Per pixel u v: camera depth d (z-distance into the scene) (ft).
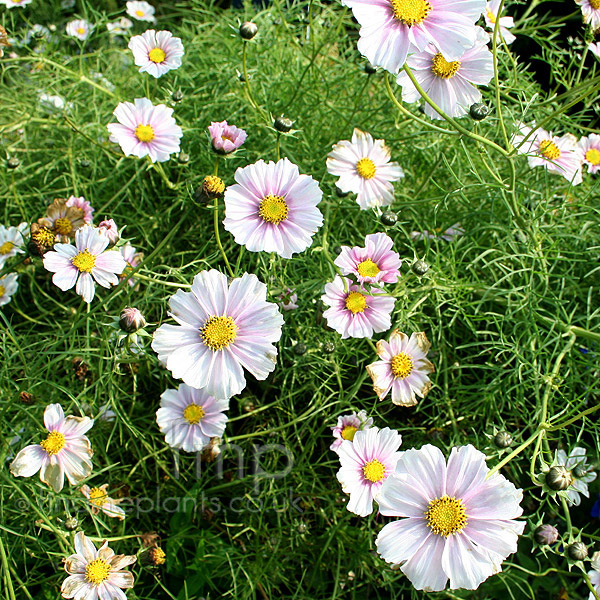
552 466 1.63
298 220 1.70
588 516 1.99
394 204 2.11
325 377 2.02
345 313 1.82
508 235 2.00
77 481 1.71
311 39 2.33
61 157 2.31
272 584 1.84
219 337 1.58
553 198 2.20
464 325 2.11
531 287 1.94
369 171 1.97
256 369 1.59
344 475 1.70
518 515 1.48
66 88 2.44
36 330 2.19
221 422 1.81
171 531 1.87
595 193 2.20
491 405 1.92
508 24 2.12
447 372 2.01
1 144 2.31
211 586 1.86
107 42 3.03
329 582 1.88
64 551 1.68
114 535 1.88
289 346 2.02
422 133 2.12
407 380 1.85
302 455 1.92
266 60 2.42
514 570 1.89
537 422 1.93
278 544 1.83
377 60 1.60
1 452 1.74
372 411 1.96
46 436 1.75
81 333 2.00
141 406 1.96
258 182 1.69
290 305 1.92
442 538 1.49
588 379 1.94
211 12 2.67
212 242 2.12
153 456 1.90
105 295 2.06
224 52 2.50
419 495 1.50
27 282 2.25
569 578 1.90
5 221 2.20
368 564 1.85
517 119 2.12
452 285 1.93
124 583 1.66
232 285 1.59
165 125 1.95
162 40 2.13
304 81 2.42
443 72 1.83
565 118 2.24
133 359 1.76
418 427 1.97
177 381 2.01
